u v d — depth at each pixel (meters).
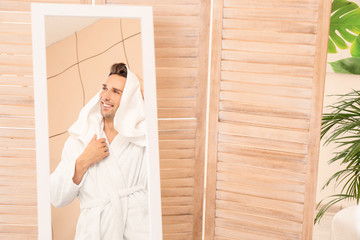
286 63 1.77
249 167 1.85
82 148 1.61
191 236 1.97
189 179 1.93
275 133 1.81
